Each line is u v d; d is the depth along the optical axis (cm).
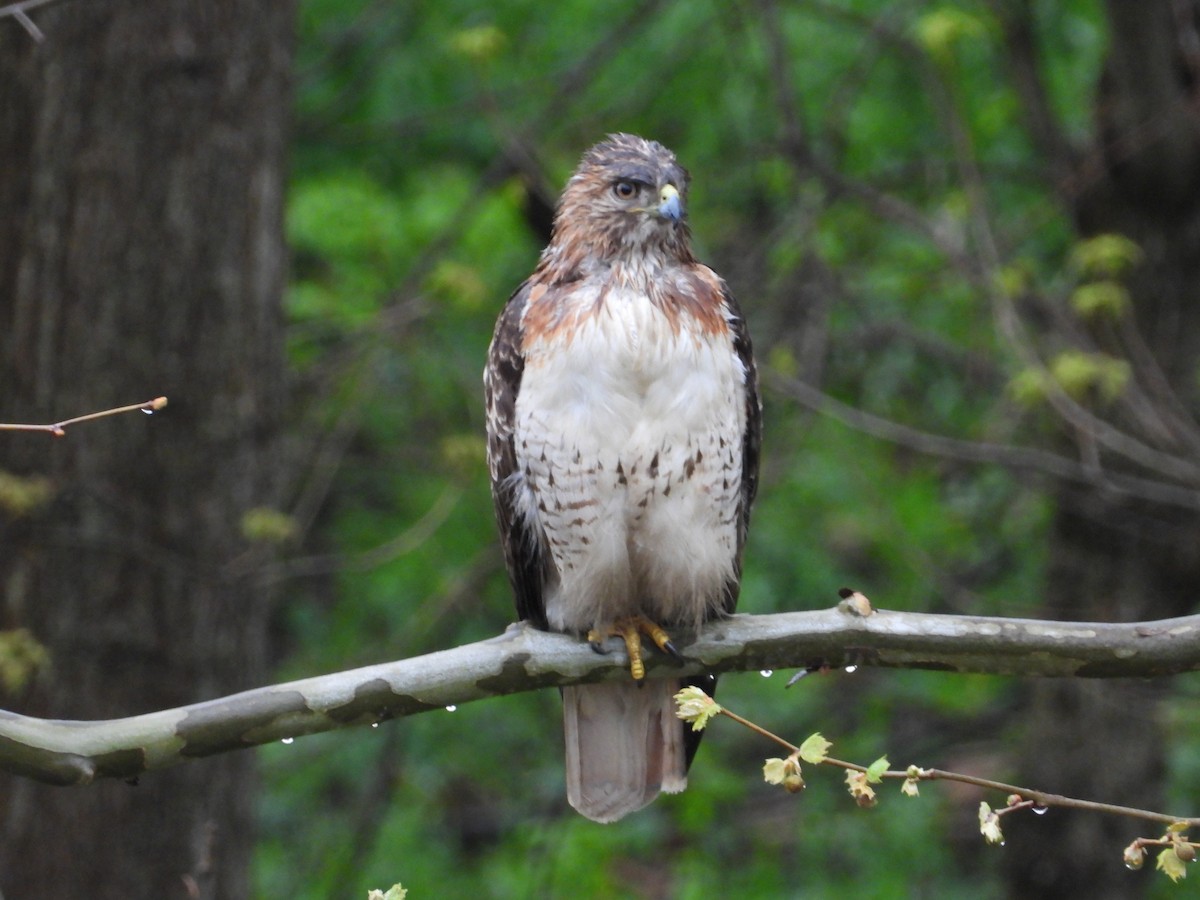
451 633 1423
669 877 1559
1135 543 1262
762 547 1402
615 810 708
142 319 882
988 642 579
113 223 878
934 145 1440
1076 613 1280
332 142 1474
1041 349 1241
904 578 1396
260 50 918
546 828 1379
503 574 1398
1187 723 1338
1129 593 1262
